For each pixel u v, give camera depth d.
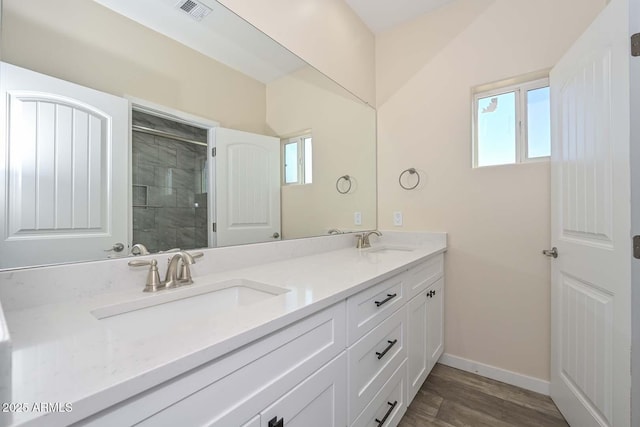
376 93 2.27
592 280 1.16
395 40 2.19
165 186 1.07
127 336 0.76
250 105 1.40
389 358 1.21
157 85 1.06
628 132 0.97
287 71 1.58
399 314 1.30
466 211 1.88
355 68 2.07
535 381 1.65
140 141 1.00
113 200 0.92
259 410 0.62
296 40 1.60
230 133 1.32
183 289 0.91
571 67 1.32
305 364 0.75
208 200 1.22
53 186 0.80
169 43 1.09
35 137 0.77
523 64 1.70
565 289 1.41
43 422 0.33
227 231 1.28
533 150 1.76
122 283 0.89
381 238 2.21
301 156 1.69
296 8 1.59
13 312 0.70
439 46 2.00
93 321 0.64
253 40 1.39
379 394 1.12
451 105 1.94
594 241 1.16
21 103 0.75
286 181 1.60
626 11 0.97
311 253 1.67
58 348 0.50
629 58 0.97
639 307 0.95
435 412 1.49
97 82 0.90
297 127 1.65
